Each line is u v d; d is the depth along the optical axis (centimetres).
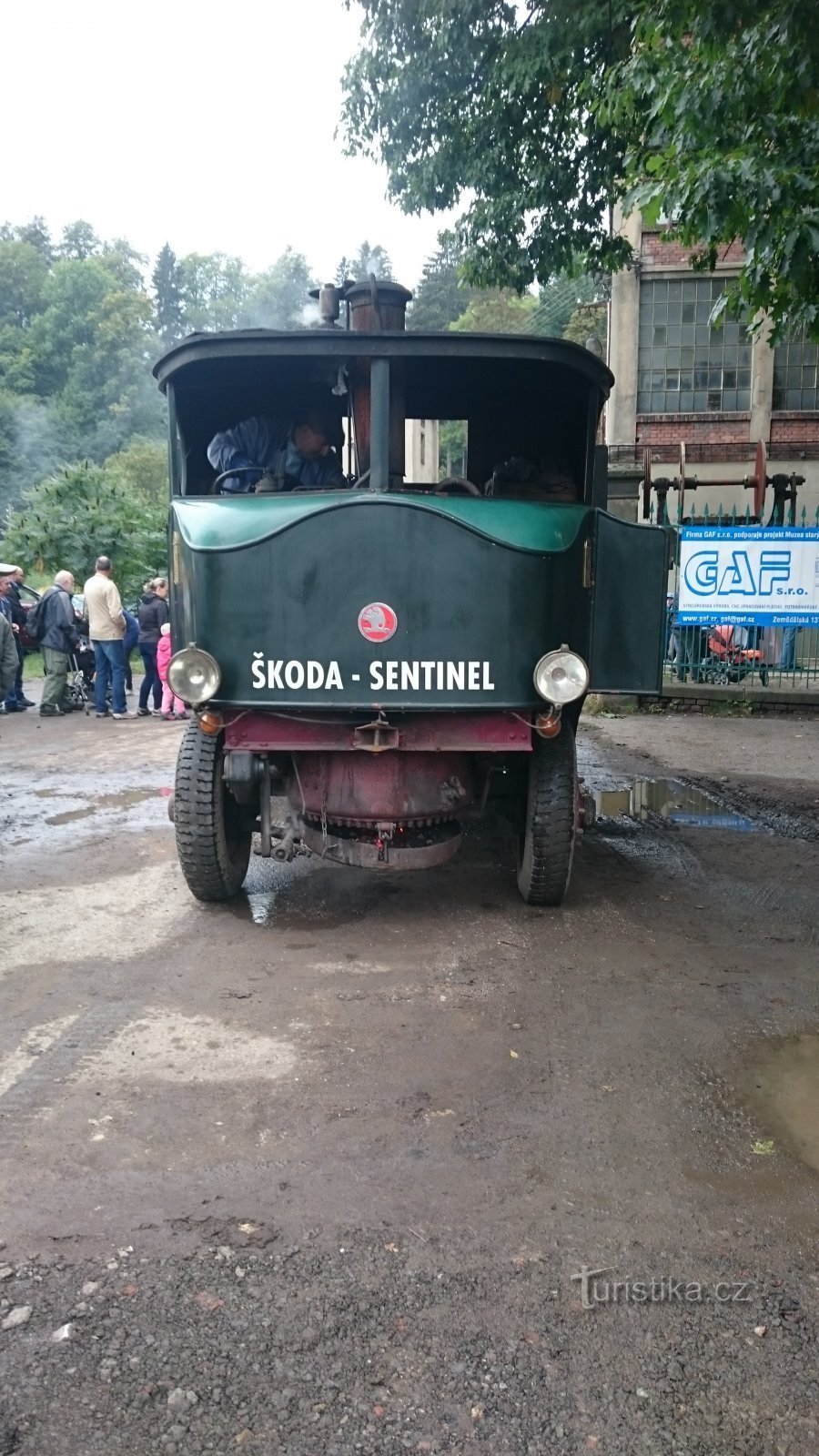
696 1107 347
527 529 468
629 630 516
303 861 635
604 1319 250
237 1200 294
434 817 505
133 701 1488
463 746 477
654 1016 417
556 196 1187
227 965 465
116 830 712
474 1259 270
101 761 981
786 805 795
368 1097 350
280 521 464
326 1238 278
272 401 547
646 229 1759
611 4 934
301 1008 420
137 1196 295
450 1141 325
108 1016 412
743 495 1791
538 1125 335
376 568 457
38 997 430
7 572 1434
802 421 1773
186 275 11081
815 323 704
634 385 1800
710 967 468
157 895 566
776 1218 289
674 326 1788
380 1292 258
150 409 8500
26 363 8462
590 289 4194
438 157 1206
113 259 10719
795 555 1230
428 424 610
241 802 517
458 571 457
